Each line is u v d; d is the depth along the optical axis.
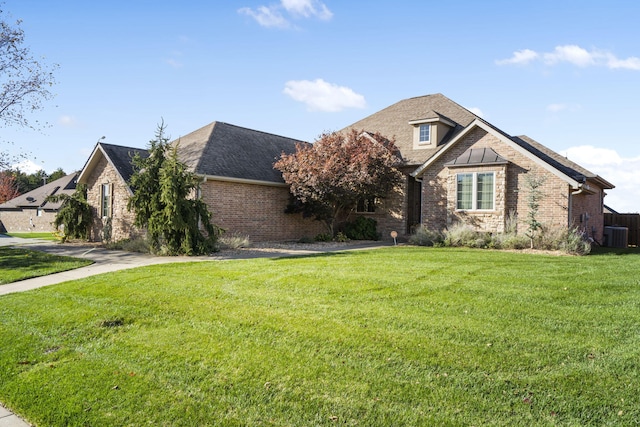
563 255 14.41
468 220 18.58
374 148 20.22
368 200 23.06
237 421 3.85
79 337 6.24
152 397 4.34
